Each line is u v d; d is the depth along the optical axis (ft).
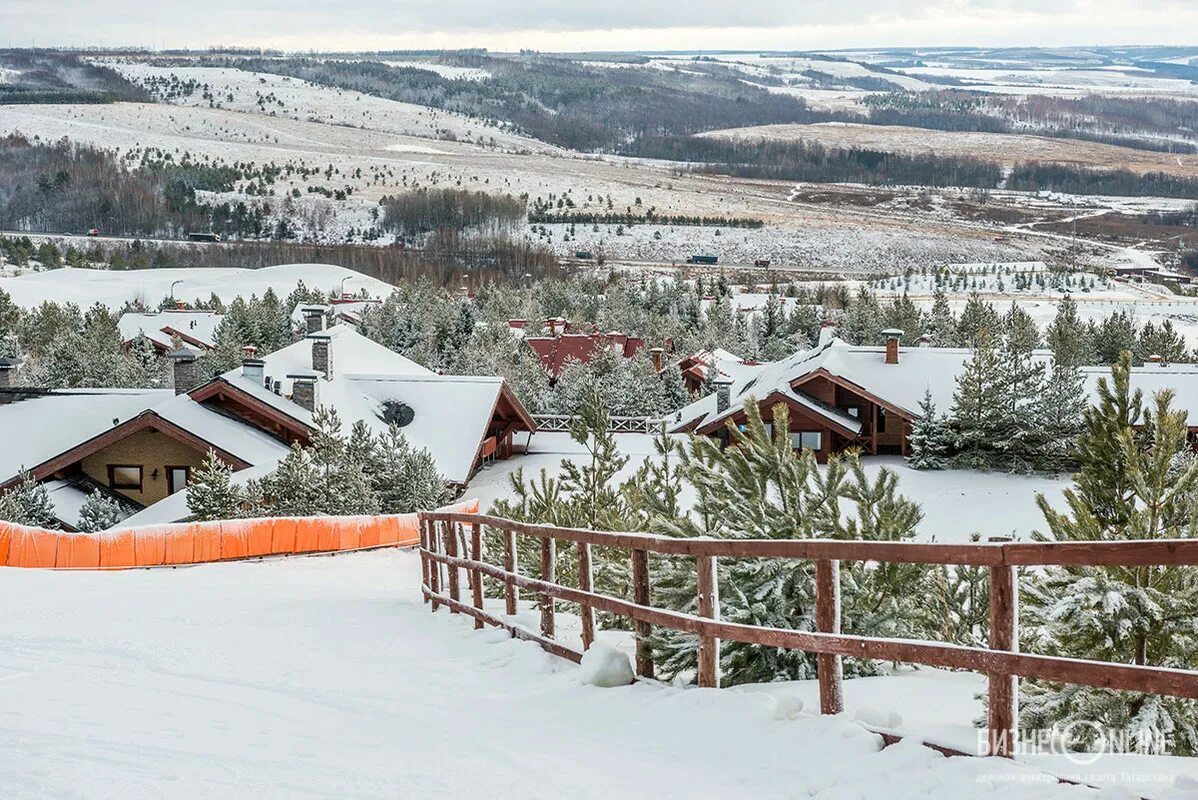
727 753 21.74
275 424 138.82
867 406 167.84
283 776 20.85
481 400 161.79
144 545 84.38
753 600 30.68
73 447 130.82
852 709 26.05
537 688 29.76
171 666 33.91
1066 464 147.23
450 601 46.11
